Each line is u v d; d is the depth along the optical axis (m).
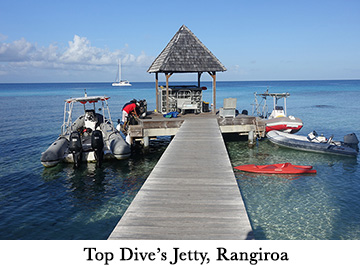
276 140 17.42
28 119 31.73
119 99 61.72
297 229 8.07
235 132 19.16
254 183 11.54
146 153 16.33
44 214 9.20
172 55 18.98
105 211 9.41
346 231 7.94
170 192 6.32
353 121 27.42
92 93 90.62
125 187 11.46
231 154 16.17
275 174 12.52
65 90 119.56
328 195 10.34
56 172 13.16
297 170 12.55
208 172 7.59
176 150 9.90
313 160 14.66
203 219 5.18
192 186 6.65
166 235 4.71
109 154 14.39
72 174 12.91
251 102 50.22
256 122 17.34
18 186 11.55
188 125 15.17
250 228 4.90
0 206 9.77
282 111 20.80
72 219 8.88
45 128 25.62
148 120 16.58
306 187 11.09
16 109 42.94
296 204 9.65
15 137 21.55
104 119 18.47
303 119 29.20
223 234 4.74
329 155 15.55
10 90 125.25
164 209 5.54
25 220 8.80
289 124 18.48
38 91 111.88
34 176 12.67
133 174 12.96
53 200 10.27
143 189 6.50
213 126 14.80
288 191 10.73
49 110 41.62
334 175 12.38
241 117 17.72
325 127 24.38
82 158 14.25
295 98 59.84
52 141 20.11
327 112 35.31
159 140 20.83
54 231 8.15
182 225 4.98
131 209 5.54
